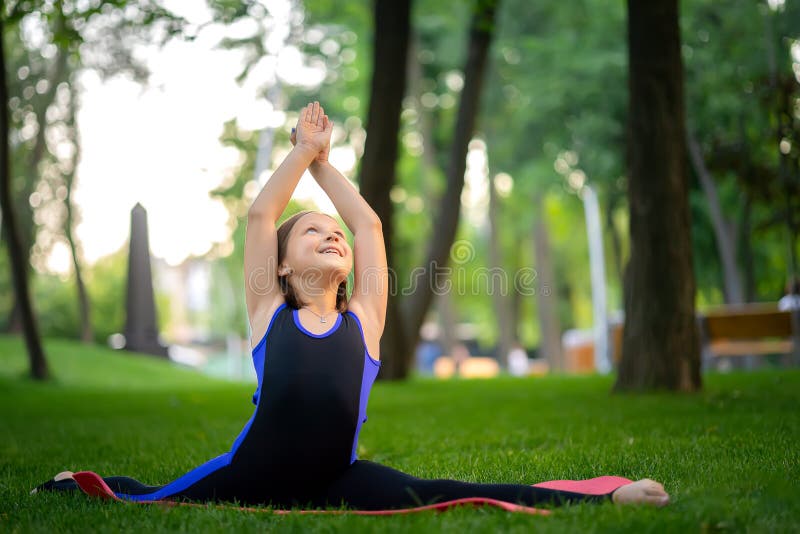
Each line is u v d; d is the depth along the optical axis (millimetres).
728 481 5836
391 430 10688
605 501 4941
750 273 32062
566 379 21875
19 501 5871
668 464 6793
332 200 5867
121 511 5227
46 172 36875
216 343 76875
